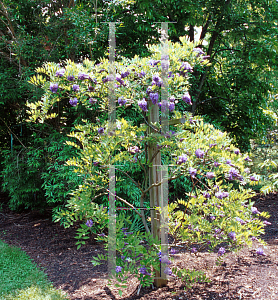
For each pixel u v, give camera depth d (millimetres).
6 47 5070
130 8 5453
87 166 2689
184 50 2605
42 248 4160
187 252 3605
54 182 5020
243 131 7266
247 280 2730
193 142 2418
